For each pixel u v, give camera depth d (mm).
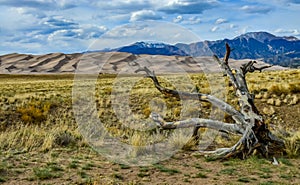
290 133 12125
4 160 7469
